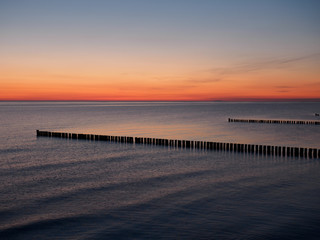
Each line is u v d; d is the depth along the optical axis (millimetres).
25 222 16438
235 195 20359
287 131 58062
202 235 14781
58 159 33406
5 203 19359
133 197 20328
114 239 14570
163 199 19797
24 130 60812
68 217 17094
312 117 98438
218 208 18031
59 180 24797
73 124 74500
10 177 25719
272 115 110438
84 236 14883
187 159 33000
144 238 14617
